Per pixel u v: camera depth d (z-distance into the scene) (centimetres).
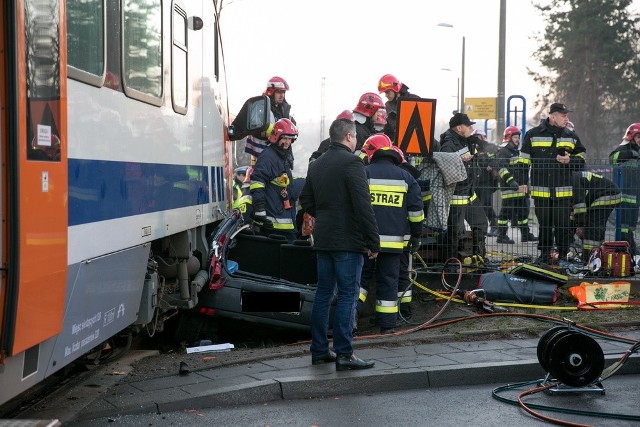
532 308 971
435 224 1064
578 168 1161
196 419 611
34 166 450
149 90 695
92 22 559
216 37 992
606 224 1177
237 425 600
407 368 722
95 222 554
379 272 903
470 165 1128
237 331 944
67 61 512
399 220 891
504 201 1196
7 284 431
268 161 1043
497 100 2530
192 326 903
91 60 556
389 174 889
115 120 602
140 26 673
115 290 605
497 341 837
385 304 898
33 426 388
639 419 617
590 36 5331
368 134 1084
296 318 902
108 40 591
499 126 2525
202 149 895
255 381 678
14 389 447
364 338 840
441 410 644
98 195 561
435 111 1014
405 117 1015
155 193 704
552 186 1157
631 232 1177
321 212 737
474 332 852
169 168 753
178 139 790
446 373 718
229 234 950
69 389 657
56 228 477
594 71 5350
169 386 670
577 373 679
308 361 755
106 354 754
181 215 793
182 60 816
